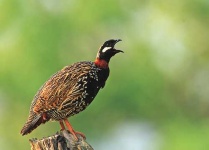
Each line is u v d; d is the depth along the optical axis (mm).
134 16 24484
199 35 25594
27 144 24844
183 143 23047
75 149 9750
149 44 24656
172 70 25172
